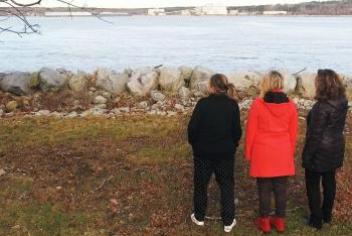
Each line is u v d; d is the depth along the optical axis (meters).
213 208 6.96
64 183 7.62
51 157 8.49
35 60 37.62
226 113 5.94
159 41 70.19
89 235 6.25
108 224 6.52
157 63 36.38
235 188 7.52
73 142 9.23
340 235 6.24
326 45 60.53
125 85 12.98
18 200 7.07
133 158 8.47
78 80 12.91
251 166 6.14
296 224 6.50
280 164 6.05
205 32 111.50
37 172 7.94
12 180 7.67
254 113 5.98
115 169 8.05
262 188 6.18
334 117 5.90
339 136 6.02
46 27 153.75
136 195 7.25
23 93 12.49
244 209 6.95
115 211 6.85
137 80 12.98
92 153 8.66
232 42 68.12
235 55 45.06
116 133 9.76
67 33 100.00
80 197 7.19
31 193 7.27
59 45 57.47
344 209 6.84
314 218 6.36
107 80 13.01
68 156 8.53
